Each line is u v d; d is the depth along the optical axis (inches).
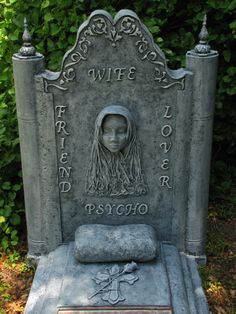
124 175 89.9
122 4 106.4
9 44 101.7
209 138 87.8
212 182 117.6
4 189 100.3
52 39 102.0
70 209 92.4
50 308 79.4
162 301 79.4
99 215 93.0
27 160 88.7
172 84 83.7
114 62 82.2
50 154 88.4
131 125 85.0
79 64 82.3
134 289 81.4
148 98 84.7
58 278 85.0
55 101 84.8
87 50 81.4
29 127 86.3
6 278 95.0
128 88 84.1
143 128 86.7
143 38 80.5
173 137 87.4
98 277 83.7
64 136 87.3
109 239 87.1
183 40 107.3
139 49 81.3
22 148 88.3
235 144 119.7
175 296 81.4
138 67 82.5
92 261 86.9
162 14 106.7
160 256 89.0
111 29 80.0
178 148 88.0
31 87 83.7
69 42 100.4
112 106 84.4
